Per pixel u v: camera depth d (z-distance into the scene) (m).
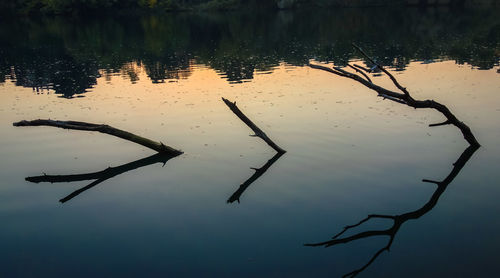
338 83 11.05
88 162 6.45
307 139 6.95
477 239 4.11
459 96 9.13
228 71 13.82
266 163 6.13
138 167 6.22
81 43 23.92
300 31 27.14
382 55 16.09
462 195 4.97
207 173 5.90
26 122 6.28
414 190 5.13
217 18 40.59
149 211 4.92
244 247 4.11
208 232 4.42
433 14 33.97
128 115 8.73
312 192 5.20
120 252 4.11
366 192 5.14
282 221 4.58
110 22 39.06
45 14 46.22
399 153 6.24
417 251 3.97
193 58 17.38
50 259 4.03
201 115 8.58
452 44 17.81
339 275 3.65
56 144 7.23
